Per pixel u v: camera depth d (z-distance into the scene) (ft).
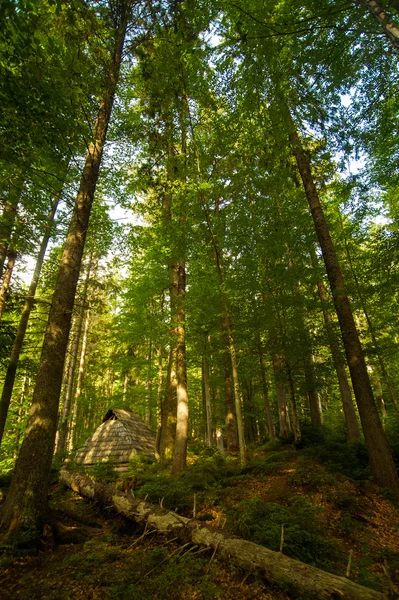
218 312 40.78
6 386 32.17
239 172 37.22
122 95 37.65
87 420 98.84
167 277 47.91
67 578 14.42
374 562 16.37
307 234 41.81
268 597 13.25
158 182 40.40
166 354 57.67
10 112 16.42
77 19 22.66
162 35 27.76
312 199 34.86
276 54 21.17
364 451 33.99
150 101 36.52
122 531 20.30
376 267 35.24
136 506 20.85
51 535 18.03
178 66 29.27
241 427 33.76
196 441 78.79
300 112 27.78
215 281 39.70
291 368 41.04
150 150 40.88
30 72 15.48
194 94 32.24
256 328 39.34
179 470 31.89
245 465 31.76
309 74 22.21
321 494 24.08
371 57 19.71
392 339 51.85
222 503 23.17
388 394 67.26
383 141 30.53
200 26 23.58
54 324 22.95
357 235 47.50
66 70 18.42
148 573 14.83
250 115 28.40
